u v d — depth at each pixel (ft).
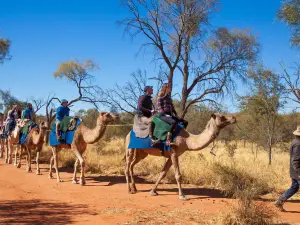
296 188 28.22
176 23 64.69
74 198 32.96
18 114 63.46
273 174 43.37
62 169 55.26
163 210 28.32
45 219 25.32
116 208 28.84
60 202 31.17
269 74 70.64
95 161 56.54
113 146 89.71
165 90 34.63
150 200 32.45
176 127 33.99
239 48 67.72
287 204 31.78
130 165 37.09
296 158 28.14
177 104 100.89
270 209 25.20
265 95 72.02
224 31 66.90
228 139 121.80
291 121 100.01
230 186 35.73
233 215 24.06
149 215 26.53
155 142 33.86
